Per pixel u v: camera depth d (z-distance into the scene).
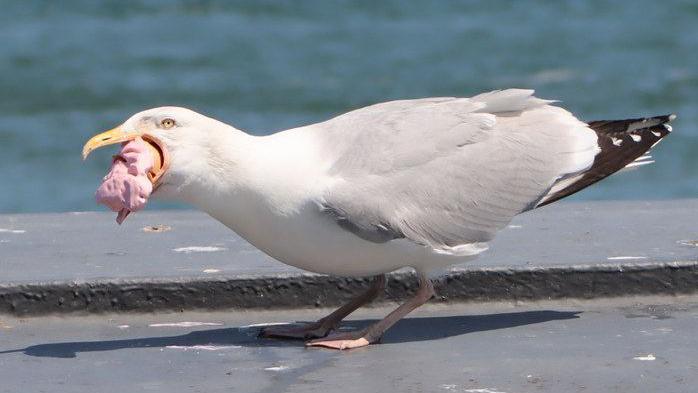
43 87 48.84
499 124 10.27
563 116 10.51
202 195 9.49
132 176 9.17
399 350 9.65
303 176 9.52
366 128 9.88
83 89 48.59
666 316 10.57
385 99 47.69
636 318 10.52
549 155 10.20
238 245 12.62
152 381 8.86
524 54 56.22
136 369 9.20
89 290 10.86
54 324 10.70
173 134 9.34
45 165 35.28
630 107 43.94
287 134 9.82
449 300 11.10
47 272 11.34
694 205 14.62
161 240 12.95
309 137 9.84
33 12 68.88
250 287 10.98
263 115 45.06
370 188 9.55
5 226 13.92
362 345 9.80
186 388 8.66
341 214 9.42
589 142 10.40
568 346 9.62
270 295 11.01
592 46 57.53
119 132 9.34
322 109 46.09
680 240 12.35
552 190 10.35
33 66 53.22
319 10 71.75
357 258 9.72
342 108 46.22
